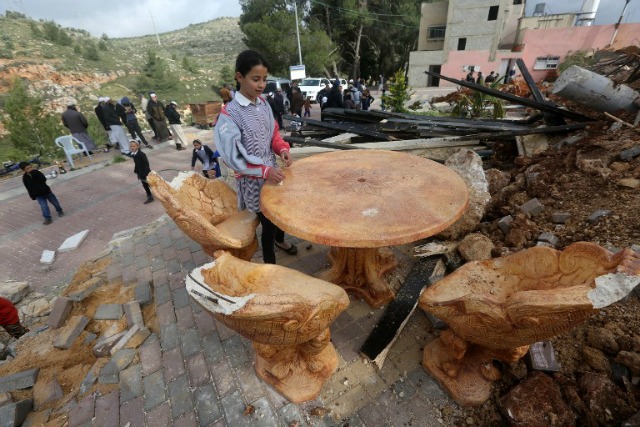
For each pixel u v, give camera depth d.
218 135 2.35
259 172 2.41
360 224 2.00
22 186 8.28
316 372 2.03
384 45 28.19
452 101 12.03
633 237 2.58
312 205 2.25
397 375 2.11
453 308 1.62
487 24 20.70
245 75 2.24
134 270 3.52
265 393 2.03
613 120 4.38
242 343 2.38
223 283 1.72
